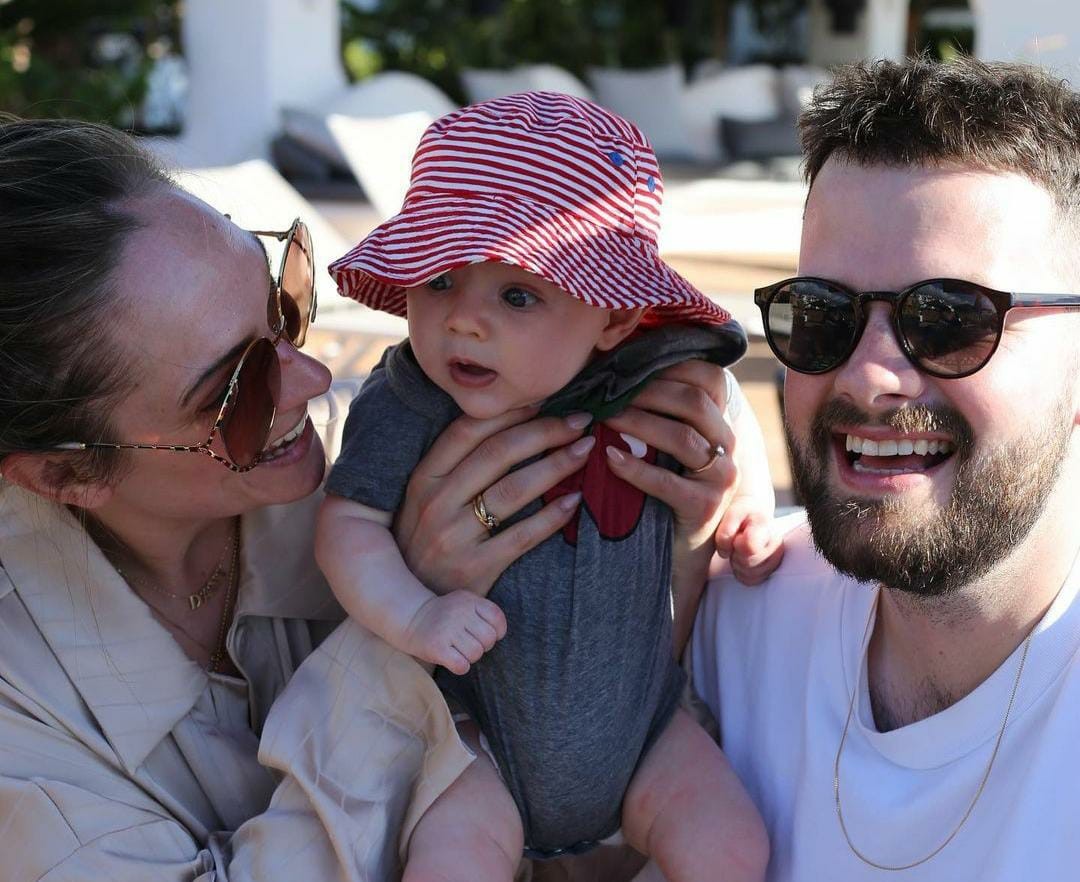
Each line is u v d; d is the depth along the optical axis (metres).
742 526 2.06
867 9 15.09
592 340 1.90
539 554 1.89
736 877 1.80
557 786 1.90
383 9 14.76
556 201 1.87
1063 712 1.52
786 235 6.97
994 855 1.52
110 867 1.69
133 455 1.75
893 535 1.56
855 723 1.74
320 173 9.41
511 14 14.89
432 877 1.75
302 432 1.94
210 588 2.02
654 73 13.06
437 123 1.98
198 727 1.89
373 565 1.88
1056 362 1.52
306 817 1.78
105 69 10.79
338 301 5.22
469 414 1.87
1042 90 1.54
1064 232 1.54
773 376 4.99
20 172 1.67
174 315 1.69
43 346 1.64
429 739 1.86
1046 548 1.55
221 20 9.74
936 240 1.52
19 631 1.78
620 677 1.91
